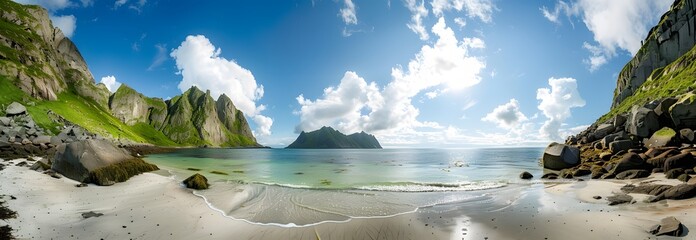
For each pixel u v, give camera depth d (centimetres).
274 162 6912
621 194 2041
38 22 15525
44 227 1415
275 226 1559
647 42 11712
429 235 1416
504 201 2136
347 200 2216
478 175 3869
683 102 3653
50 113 8300
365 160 8144
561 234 1347
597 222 1470
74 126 8319
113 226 1486
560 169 3956
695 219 1336
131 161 3228
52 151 4947
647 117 4009
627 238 1236
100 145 2941
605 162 3484
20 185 2142
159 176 3212
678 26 10350
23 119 6838
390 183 3098
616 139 4078
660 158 2825
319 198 2288
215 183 2991
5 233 1290
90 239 1302
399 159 8675
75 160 2605
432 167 5288
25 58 11131
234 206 1997
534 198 2195
